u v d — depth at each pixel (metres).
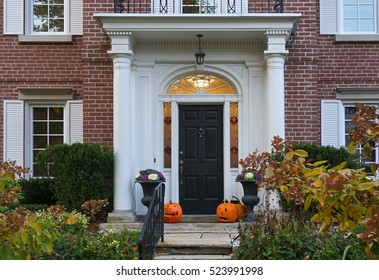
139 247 5.72
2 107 11.40
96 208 7.54
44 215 6.24
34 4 11.74
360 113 4.17
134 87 10.50
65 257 5.65
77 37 11.48
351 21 11.52
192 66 10.72
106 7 10.64
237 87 10.68
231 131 10.74
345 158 9.66
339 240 5.29
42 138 11.56
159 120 10.69
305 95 10.58
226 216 9.69
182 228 9.10
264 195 9.92
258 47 10.56
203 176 10.75
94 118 10.65
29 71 11.42
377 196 3.83
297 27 10.64
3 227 3.87
